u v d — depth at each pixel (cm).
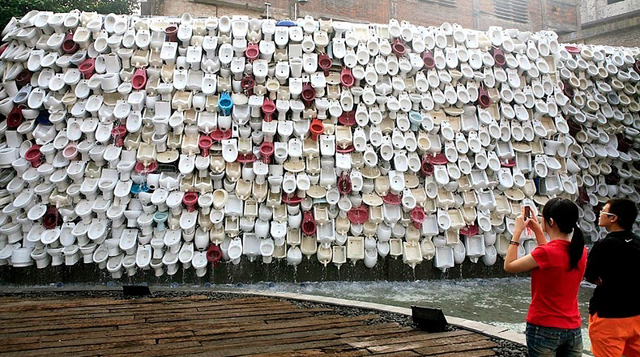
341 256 695
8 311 471
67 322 431
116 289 598
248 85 701
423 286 693
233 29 723
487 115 764
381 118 725
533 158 790
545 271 253
